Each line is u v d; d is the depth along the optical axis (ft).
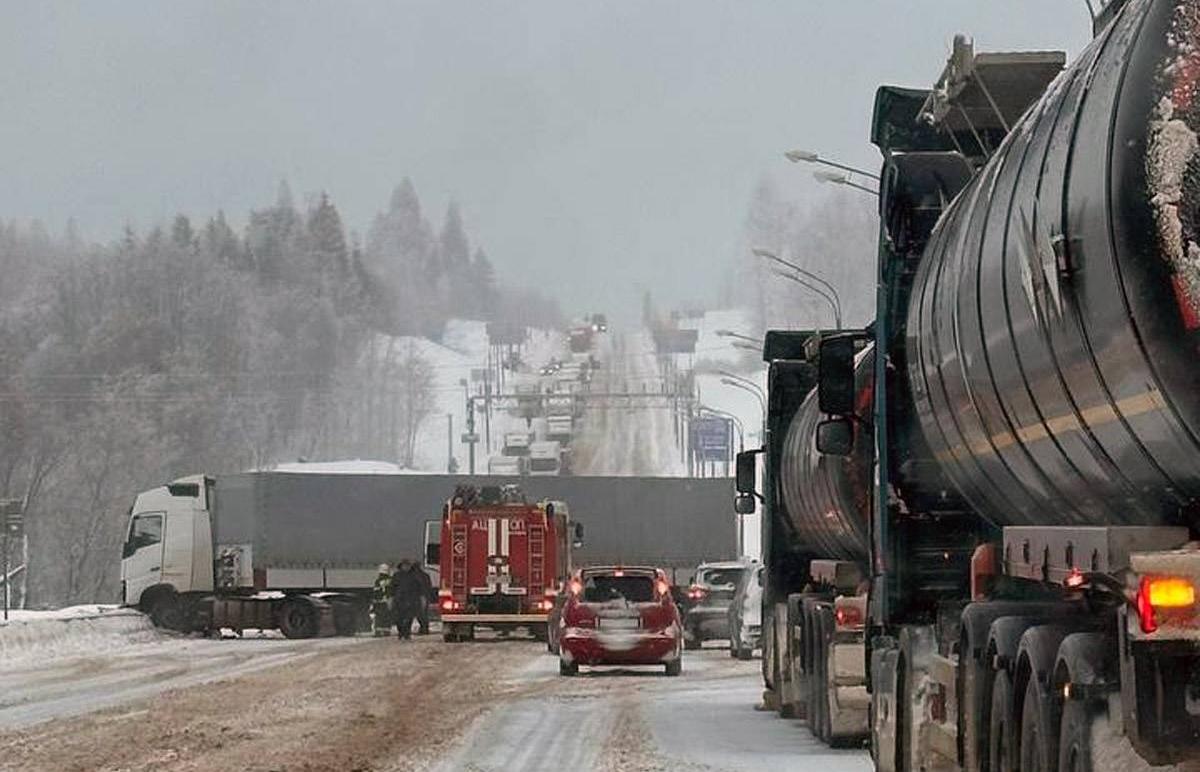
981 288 89.15
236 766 134.51
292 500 425.69
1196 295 66.54
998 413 88.38
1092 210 70.85
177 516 425.69
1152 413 68.44
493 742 154.92
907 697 112.16
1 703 202.18
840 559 172.86
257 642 395.34
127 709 191.52
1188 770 65.51
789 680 179.83
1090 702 70.90
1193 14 69.77
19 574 597.11
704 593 367.25
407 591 396.37
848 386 134.10
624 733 164.96
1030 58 111.14
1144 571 64.54
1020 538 88.38
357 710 190.08
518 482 447.01
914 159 122.52
